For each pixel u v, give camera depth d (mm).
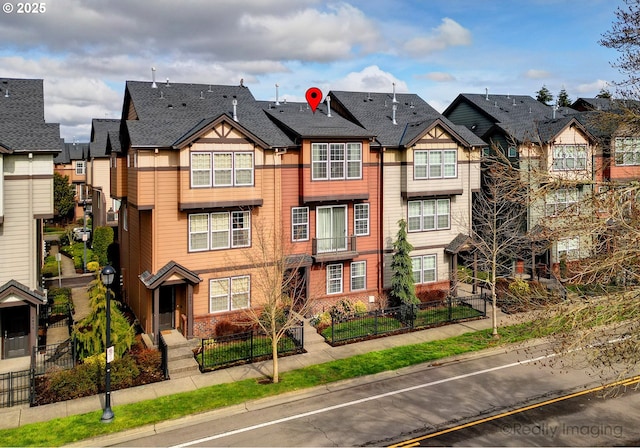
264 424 15148
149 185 22156
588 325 11594
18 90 23672
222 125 22938
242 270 24109
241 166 23531
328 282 27141
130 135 22031
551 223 13594
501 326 23000
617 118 14734
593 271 11125
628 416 15500
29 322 20859
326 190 26047
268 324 22094
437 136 29109
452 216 30469
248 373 19047
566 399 16781
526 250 29922
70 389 17047
